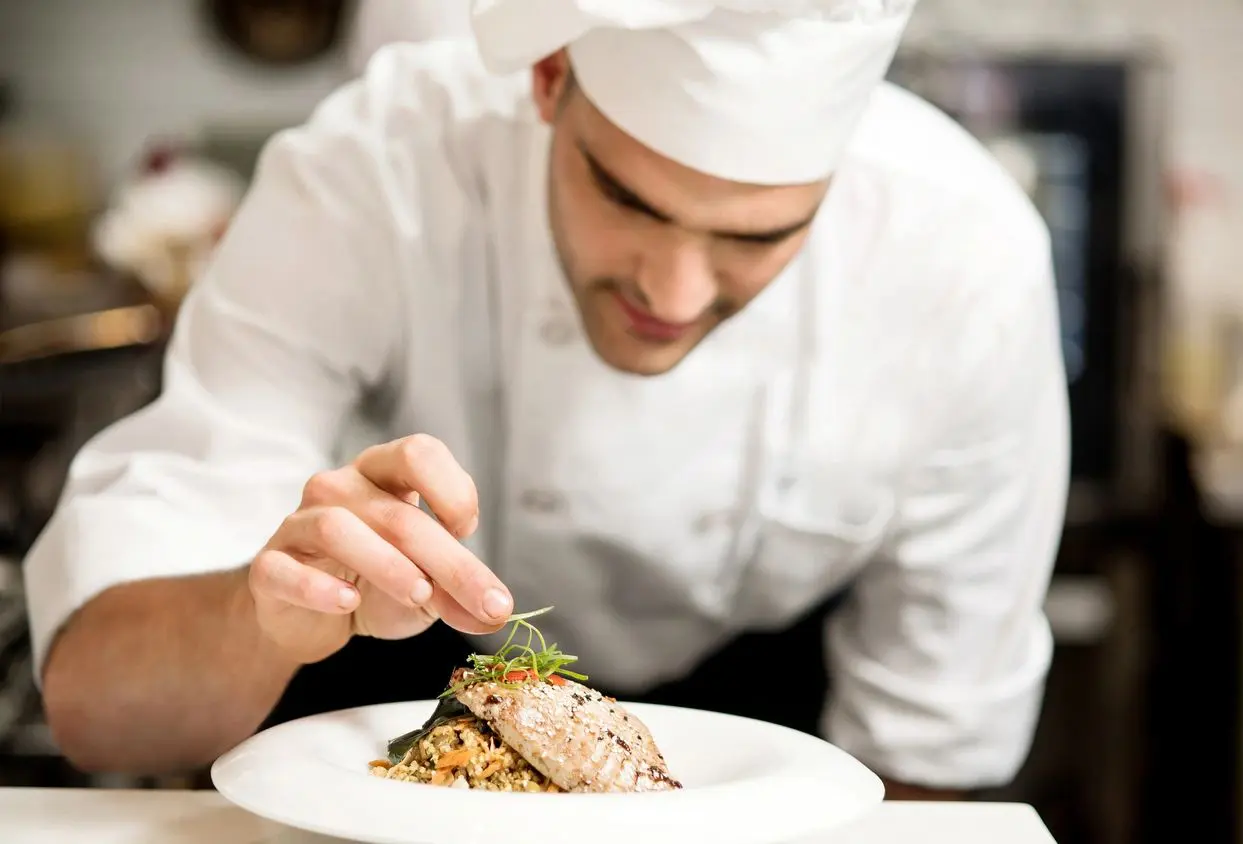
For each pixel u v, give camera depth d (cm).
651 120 107
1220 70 391
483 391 151
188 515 127
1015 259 150
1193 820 309
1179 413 356
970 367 149
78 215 388
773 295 145
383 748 96
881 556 159
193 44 392
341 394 146
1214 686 308
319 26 391
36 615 120
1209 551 310
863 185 148
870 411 150
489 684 92
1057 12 382
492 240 147
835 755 90
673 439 147
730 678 176
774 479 151
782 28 106
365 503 93
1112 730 312
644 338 121
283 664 110
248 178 392
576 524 151
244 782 81
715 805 77
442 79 149
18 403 267
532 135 143
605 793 80
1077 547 309
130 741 117
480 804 76
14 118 388
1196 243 387
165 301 323
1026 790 314
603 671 168
